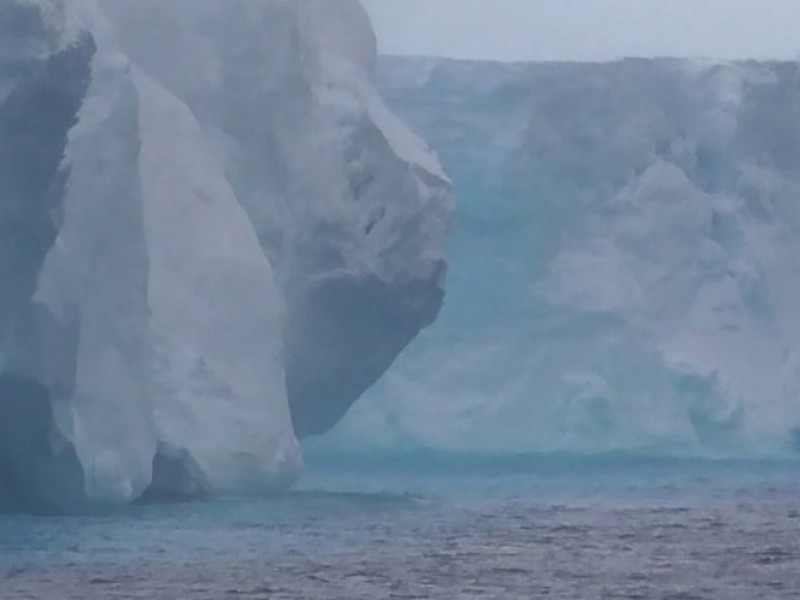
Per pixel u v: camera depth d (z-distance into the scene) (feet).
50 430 264.31
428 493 430.61
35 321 257.96
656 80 587.27
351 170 379.55
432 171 404.16
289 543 271.08
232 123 364.58
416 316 406.41
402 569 240.53
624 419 561.02
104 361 277.03
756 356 575.79
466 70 584.40
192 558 245.45
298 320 377.71
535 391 567.59
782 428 568.82
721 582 231.09
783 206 598.34
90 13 287.89
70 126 256.32
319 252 376.07
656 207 581.53
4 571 227.40
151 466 290.56
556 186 581.53
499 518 342.23
